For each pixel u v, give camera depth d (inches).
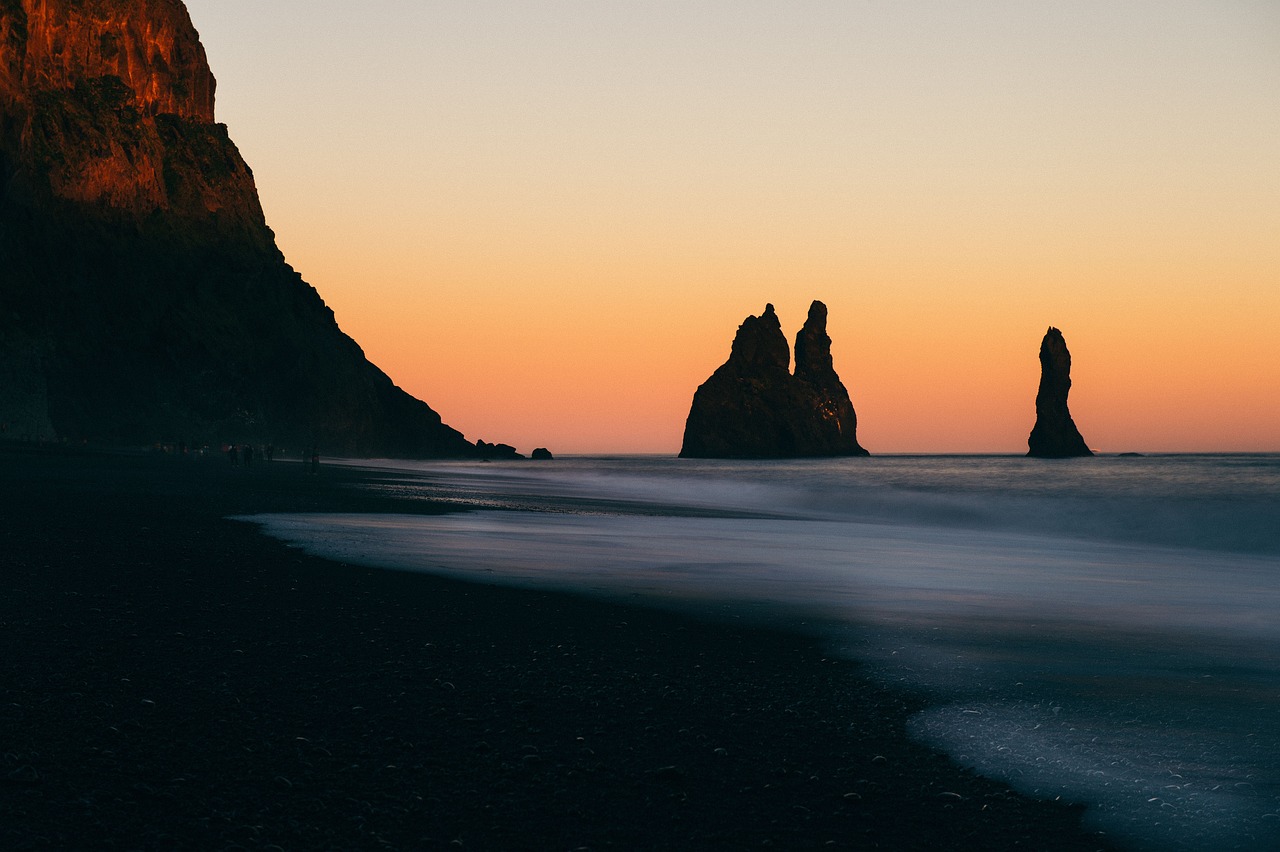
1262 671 429.4
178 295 5044.3
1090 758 306.0
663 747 305.1
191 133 5610.2
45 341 4242.1
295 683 353.7
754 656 444.1
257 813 235.8
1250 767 299.0
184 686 339.0
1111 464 6284.5
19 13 4672.7
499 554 836.6
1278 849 241.6
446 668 391.9
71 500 1144.8
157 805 235.8
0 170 4335.6
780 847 236.2
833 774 287.4
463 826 238.1
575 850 228.5
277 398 5447.8
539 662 412.2
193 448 4512.8
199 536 827.4
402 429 6978.4
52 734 277.7
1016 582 762.8
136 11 5442.9
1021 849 240.1
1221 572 870.4
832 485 3075.8
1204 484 2677.2
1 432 3838.6
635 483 3452.3
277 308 5625.0
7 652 369.1
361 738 296.4
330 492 1744.6
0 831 213.9
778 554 932.6
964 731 332.2
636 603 585.0
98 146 4790.8
